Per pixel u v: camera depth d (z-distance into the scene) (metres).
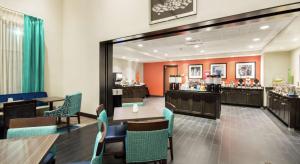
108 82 4.90
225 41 6.28
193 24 3.15
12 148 1.36
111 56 4.99
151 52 9.13
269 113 6.36
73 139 3.49
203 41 6.26
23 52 4.77
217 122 5.03
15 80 4.63
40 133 1.79
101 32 4.73
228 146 3.23
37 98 4.66
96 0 4.84
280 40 5.38
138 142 1.73
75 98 4.31
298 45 6.11
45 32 5.35
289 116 4.37
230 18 2.81
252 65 8.55
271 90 6.63
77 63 5.41
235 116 5.85
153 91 12.48
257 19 2.83
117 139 2.38
